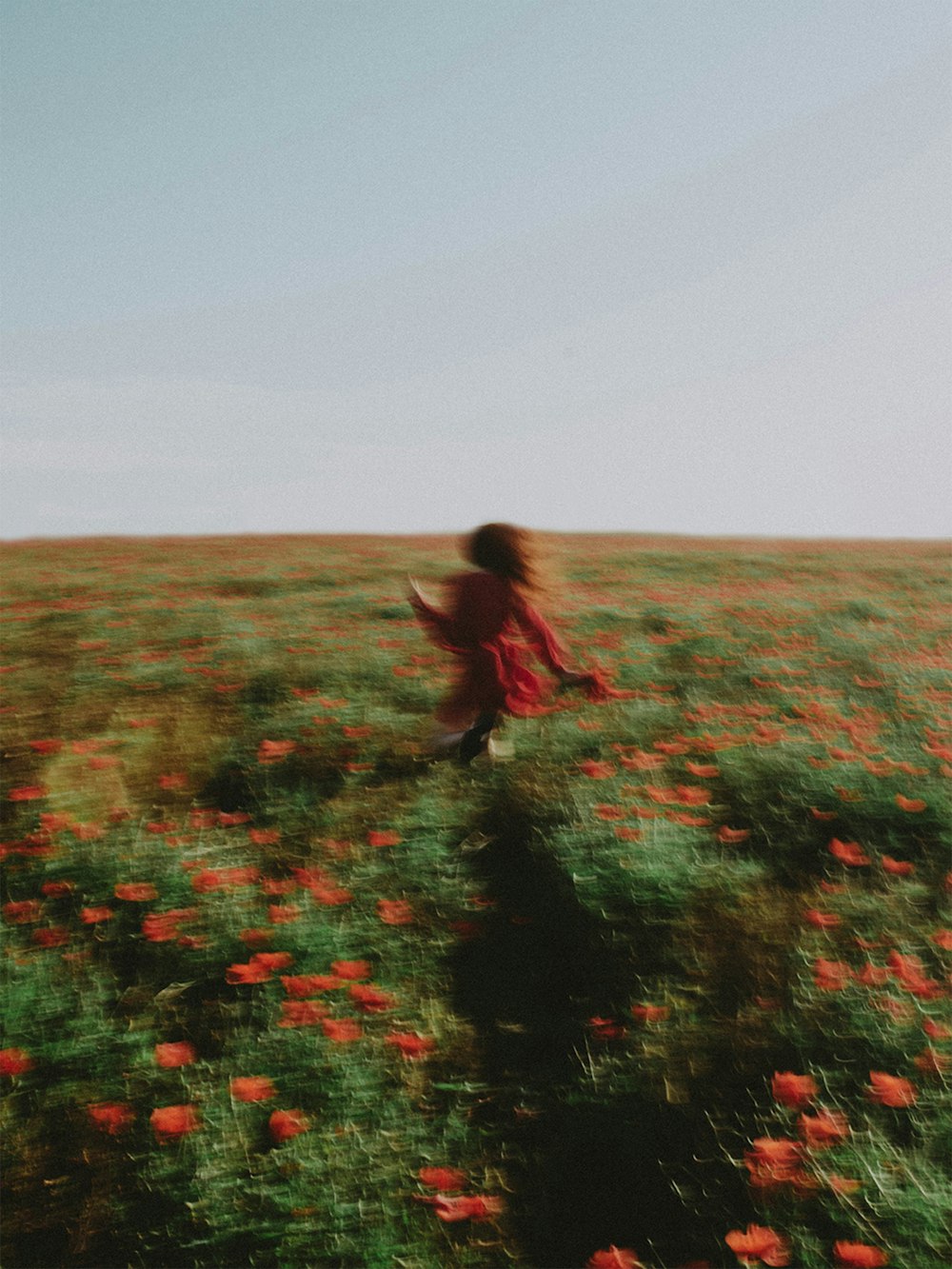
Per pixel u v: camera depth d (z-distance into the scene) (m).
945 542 22.70
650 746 6.06
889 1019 3.43
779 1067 3.29
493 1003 3.75
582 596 12.02
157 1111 3.01
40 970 3.77
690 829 4.75
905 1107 3.07
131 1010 3.66
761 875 4.46
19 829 4.93
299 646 8.40
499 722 5.68
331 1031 3.35
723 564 16.38
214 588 12.73
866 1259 2.47
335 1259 2.67
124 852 4.63
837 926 4.05
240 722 6.53
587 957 3.92
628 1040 3.44
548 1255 2.74
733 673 7.74
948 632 9.73
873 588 13.52
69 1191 2.88
